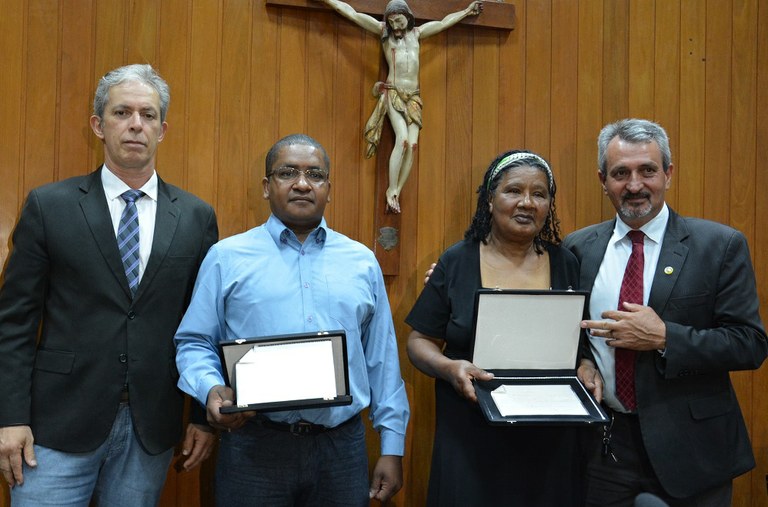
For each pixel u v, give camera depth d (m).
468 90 2.60
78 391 1.88
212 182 2.41
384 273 2.48
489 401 1.82
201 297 1.92
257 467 1.84
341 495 1.90
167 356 1.96
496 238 2.07
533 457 1.93
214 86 2.41
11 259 1.90
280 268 1.93
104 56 2.34
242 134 2.44
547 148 2.65
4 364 1.85
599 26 2.69
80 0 2.32
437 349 2.08
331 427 1.89
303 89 2.48
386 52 2.42
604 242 2.16
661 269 2.03
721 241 2.04
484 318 1.91
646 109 2.70
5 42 2.27
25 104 2.28
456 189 2.59
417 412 2.56
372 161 2.52
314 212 1.95
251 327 1.88
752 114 2.72
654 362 1.99
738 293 1.99
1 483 2.24
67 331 1.89
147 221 2.00
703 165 2.70
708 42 2.72
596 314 2.10
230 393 1.75
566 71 2.67
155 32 2.38
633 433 2.04
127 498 1.97
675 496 1.93
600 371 2.07
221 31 2.42
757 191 2.71
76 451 1.86
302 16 2.48
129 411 1.93
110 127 1.92
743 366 1.95
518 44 2.64
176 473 2.38
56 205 1.91
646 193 2.03
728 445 2.01
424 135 2.56
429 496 2.01
